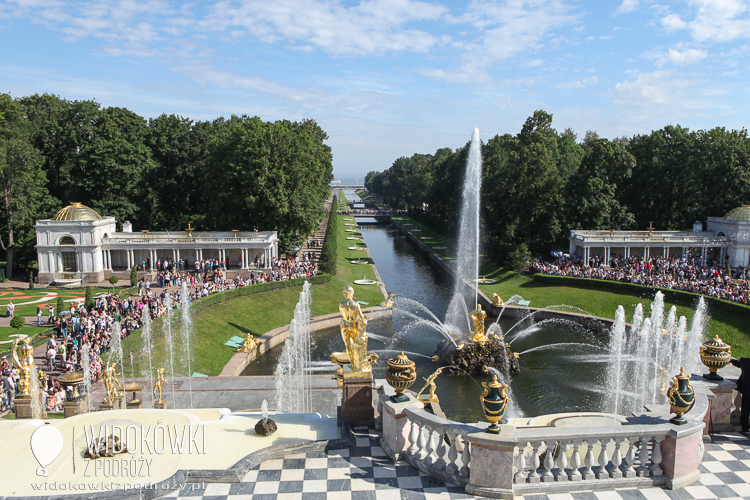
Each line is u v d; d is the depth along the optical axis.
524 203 109.06
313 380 40.50
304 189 95.94
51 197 95.56
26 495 14.98
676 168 103.00
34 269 93.38
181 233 92.44
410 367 17.27
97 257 83.56
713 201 100.56
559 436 14.80
